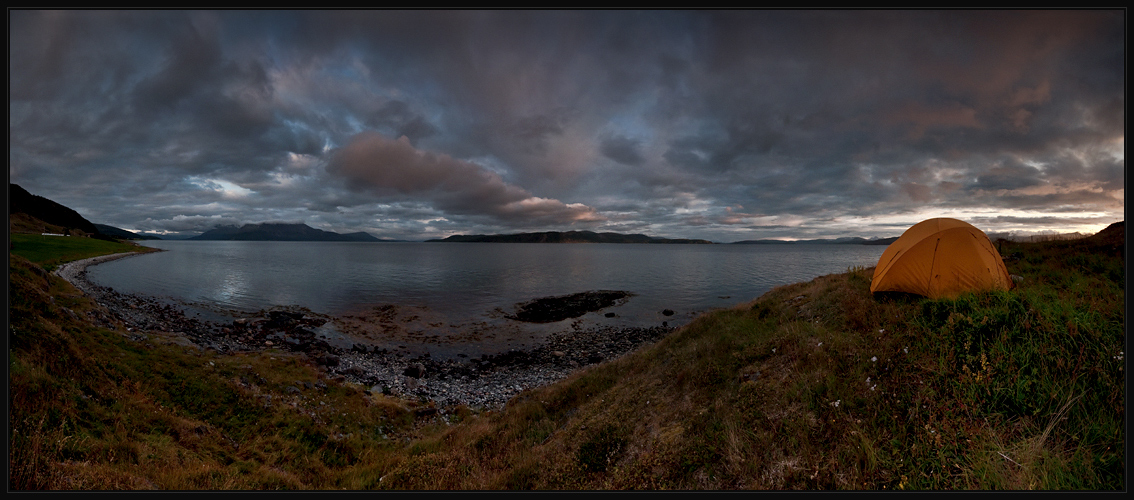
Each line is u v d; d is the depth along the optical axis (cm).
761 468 520
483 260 10650
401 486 788
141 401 942
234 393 1147
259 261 9375
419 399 1541
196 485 683
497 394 1686
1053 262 1326
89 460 647
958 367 558
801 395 623
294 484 808
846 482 446
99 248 9825
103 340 1224
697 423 693
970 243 912
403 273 6638
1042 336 554
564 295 4372
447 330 2912
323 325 2902
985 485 394
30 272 1908
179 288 4428
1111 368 470
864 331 816
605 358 2267
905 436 480
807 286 1577
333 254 14050
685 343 1333
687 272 6869
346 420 1207
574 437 858
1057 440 425
